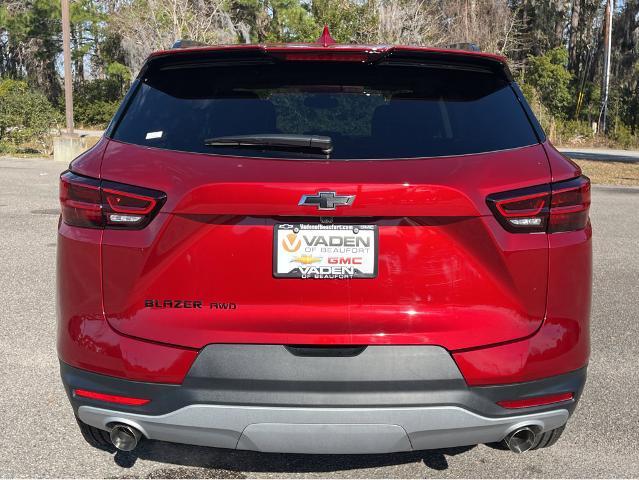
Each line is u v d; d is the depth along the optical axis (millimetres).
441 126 2734
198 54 2838
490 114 2799
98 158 2717
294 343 2535
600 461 3385
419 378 2539
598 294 6621
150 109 2832
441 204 2510
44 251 7996
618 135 37438
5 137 20953
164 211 2557
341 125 2729
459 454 3445
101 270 2637
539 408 2676
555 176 2641
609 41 42812
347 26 24062
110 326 2646
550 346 2635
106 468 3248
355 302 2543
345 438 2553
